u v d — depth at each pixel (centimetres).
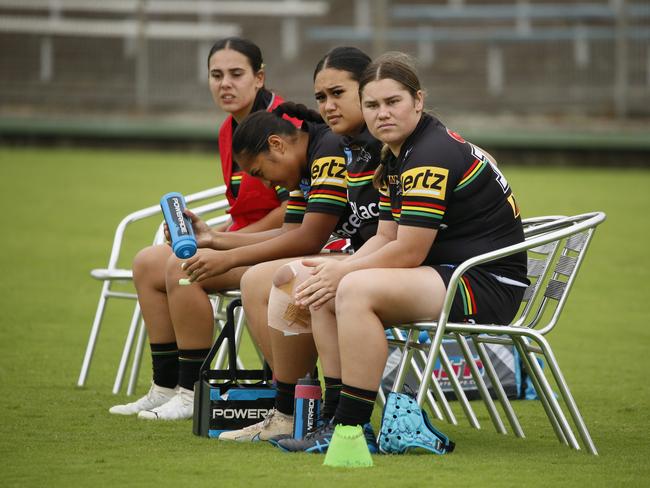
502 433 1622
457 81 7681
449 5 8594
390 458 1374
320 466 1316
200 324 1631
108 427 1584
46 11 7888
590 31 7556
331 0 8288
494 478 1272
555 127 6881
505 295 1448
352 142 1534
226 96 1811
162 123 7019
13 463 1340
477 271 1431
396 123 1398
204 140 6925
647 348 2395
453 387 1686
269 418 1493
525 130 6700
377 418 1739
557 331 2591
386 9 7206
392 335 1823
